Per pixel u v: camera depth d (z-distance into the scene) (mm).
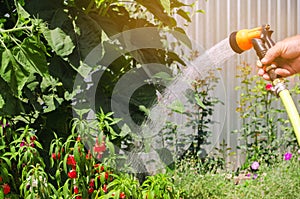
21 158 3162
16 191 3088
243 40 2104
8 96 2869
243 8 6730
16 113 2949
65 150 2994
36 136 3125
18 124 3223
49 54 2994
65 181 3229
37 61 2738
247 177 5680
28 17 2834
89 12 3115
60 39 2824
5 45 2814
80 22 2984
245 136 6105
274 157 5742
